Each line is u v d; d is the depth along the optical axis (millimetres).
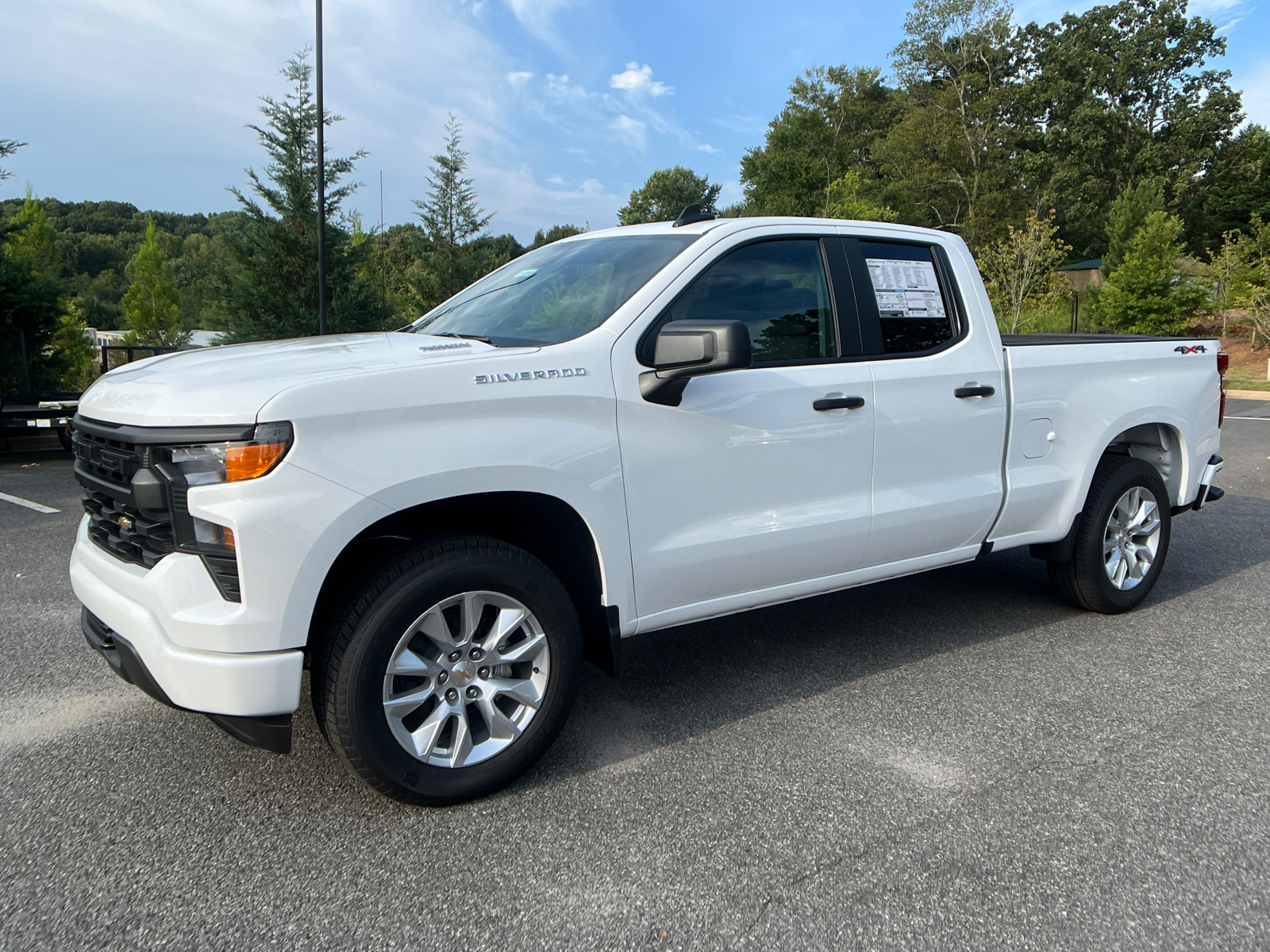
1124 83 58281
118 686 3539
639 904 2145
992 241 45531
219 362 2627
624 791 2717
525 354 2674
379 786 2479
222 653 2264
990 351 3828
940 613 4488
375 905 2141
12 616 4438
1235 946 1991
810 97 68500
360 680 2379
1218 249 46094
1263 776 2785
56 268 31109
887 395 3449
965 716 3252
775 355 3232
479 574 2543
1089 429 4133
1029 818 2541
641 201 86062
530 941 2010
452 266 24234
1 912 2102
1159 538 4465
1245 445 11016
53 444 12523
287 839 2441
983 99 48250
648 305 2955
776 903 2148
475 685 2637
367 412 2346
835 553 3385
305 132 19438
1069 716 3238
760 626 4309
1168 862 2316
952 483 3695
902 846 2398
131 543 2494
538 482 2617
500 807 2621
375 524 2592
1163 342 4551
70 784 2746
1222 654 3887
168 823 2523
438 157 23984
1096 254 56094
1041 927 2055
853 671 3703
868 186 50188
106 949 1975
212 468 2234
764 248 3297
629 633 2965
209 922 2074
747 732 3125
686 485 2969
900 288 3650
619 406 2795
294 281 19734
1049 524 4117
